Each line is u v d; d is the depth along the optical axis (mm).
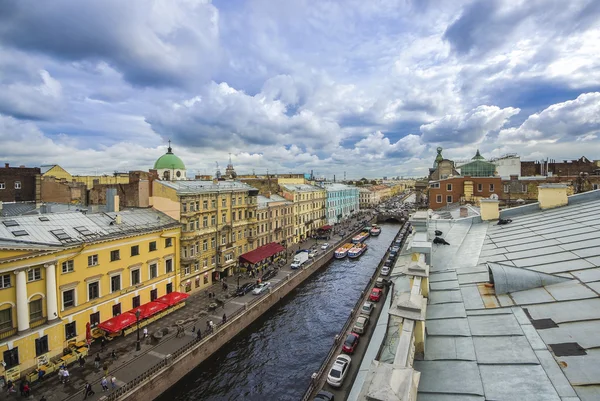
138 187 47594
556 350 8555
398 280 15648
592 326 9117
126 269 37250
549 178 66000
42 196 58344
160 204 47031
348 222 122375
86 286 32875
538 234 17734
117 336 34438
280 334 40719
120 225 38938
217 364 34562
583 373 7559
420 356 9492
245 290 47781
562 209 21859
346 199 133125
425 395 8078
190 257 45812
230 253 56531
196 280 48781
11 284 26891
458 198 69938
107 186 55688
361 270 66250
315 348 37656
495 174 72812
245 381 31953
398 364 7070
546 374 7824
